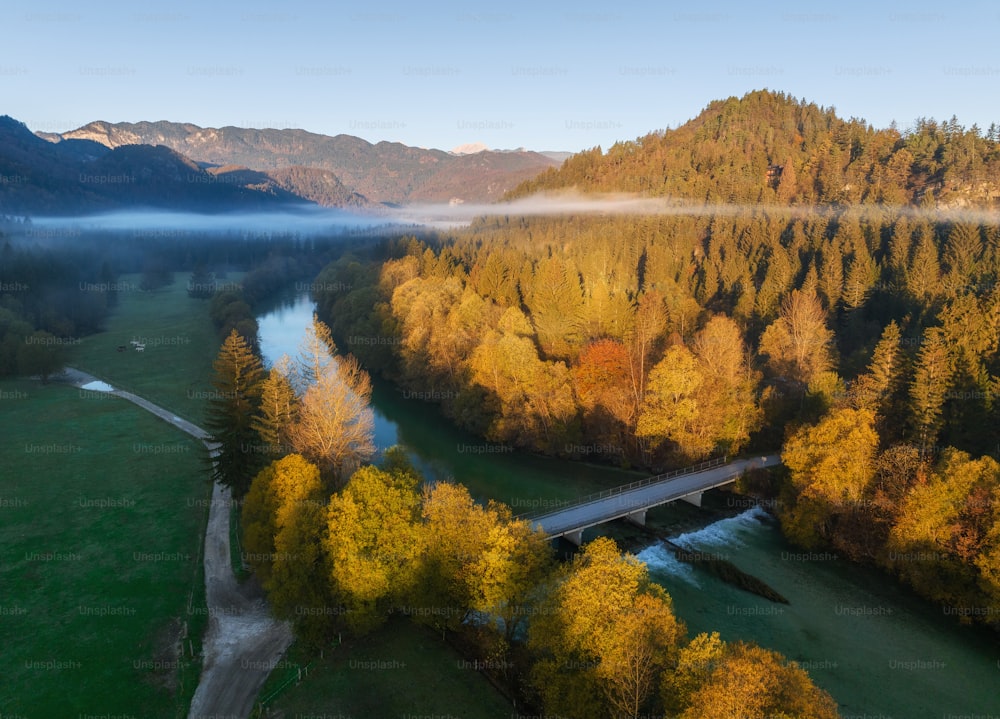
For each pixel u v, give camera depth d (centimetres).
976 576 4369
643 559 5416
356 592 3831
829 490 5353
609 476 6944
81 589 4597
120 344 12588
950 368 5897
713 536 5806
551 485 6669
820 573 5181
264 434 5306
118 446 7475
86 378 10506
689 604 4744
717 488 6744
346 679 3694
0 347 10344
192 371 10844
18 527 5519
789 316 8700
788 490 5922
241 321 11944
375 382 10512
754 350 9194
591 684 3127
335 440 5116
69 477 6581
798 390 7256
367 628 3925
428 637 4103
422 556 4034
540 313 9881
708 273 11206
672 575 5159
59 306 13238
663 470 7019
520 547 3894
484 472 7012
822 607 4716
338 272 15562
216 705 3484
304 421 5203
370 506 4053
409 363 9244
